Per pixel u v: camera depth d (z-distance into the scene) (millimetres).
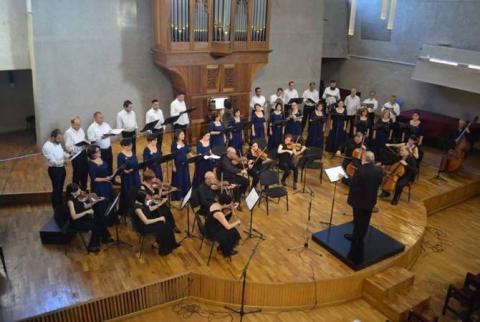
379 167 5902
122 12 9211
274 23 11164
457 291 5707
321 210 7418
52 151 6582
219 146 7684
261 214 7199
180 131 7246
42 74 8602
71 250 6125
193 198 6270
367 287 5902
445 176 9359
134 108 9938
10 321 4809
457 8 10508
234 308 5645
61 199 6812
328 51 13336
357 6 12672
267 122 10438
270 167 7141
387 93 12750
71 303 5094
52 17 8430
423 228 7055
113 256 5992
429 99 11633
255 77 11336
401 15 11805
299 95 12289
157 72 9984
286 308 5688
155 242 6324
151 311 5535
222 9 8938
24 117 10688
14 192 7301
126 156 6539
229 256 5980
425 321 4996
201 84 9438
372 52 12898
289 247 6324
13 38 8680
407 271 6082
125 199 6617
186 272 5660
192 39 8953
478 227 8219
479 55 9828
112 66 9398
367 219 6047
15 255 5973
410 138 8227
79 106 9219
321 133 9555
